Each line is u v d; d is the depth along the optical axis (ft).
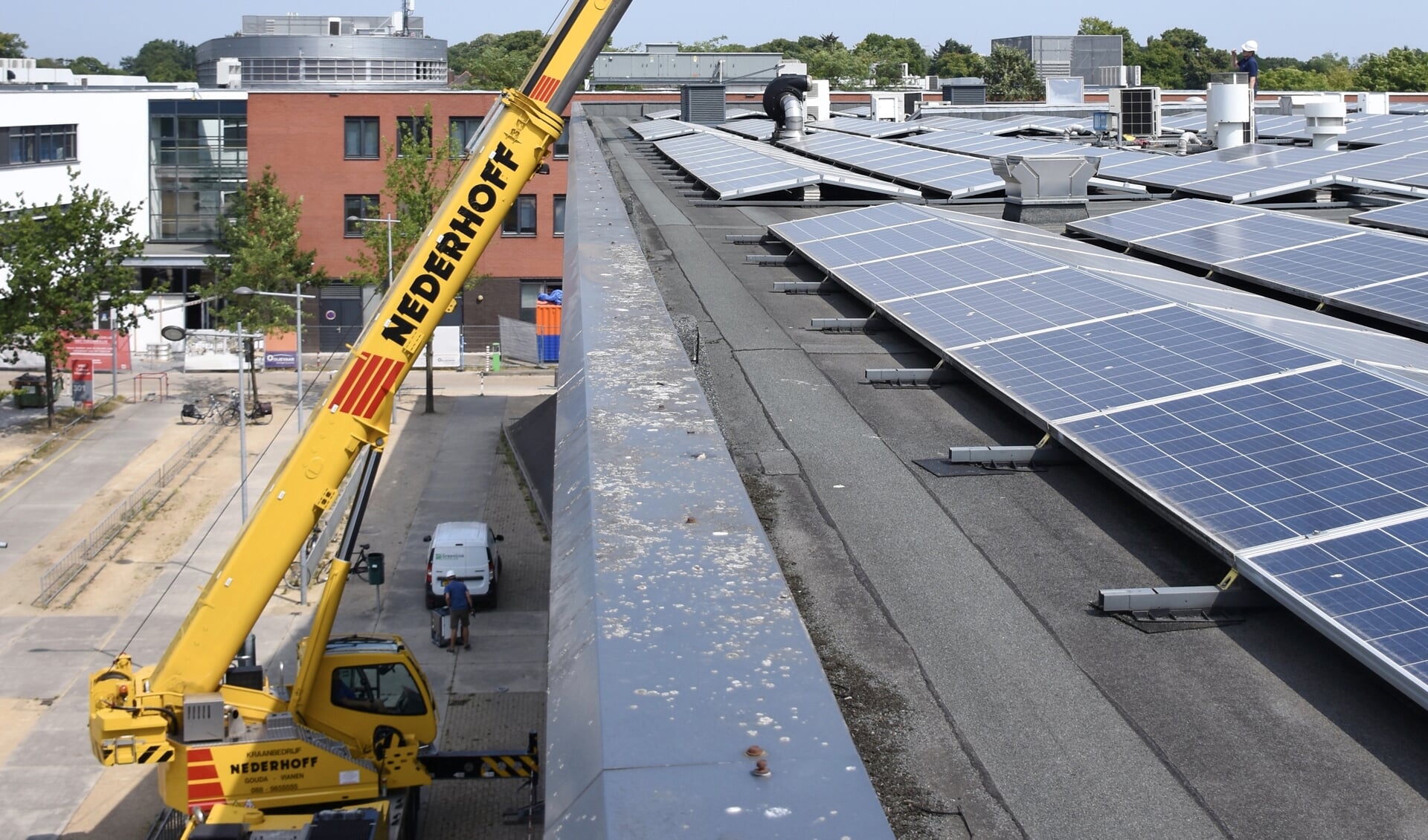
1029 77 352.28
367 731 54.75
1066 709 18.38
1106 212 74.64
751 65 231.50
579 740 14.62
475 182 43.24
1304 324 37.35
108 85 258.57
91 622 85.92
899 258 51.19
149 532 105.60
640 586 18.54
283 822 50.31
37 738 69.00
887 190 82.38
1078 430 27.91
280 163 206.08
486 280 211.00
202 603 45.14
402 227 178.60
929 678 19.38
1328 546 20.39
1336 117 97.96
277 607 89.15
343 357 198.59
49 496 115.44
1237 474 23.85
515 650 83.20
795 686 15.57
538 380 179.22
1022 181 70.85
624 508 21.85
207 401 154.61
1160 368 30.66
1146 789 16.35
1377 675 19.21
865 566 23.88
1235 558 20.95
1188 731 17.79
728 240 66.59
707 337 44.09
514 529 109.29
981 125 157.69
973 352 35.99
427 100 206.69
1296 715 18.19
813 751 14.08
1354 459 23.20
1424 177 73.36
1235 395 27.55
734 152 104.37
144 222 212.84
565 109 43.70
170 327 140.46
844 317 47.37
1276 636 20.61
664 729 14.47
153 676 45.57
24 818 61.00
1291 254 50.88
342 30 286.46
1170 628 20.98
